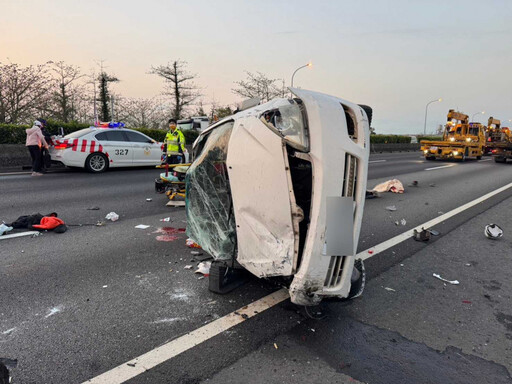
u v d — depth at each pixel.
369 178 12.17
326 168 2.41
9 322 2.74
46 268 3.81
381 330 2.76
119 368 2.23
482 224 6.08
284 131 2.54
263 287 3.41
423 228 5.51
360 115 2.69
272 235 2.63
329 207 2.45
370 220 6.25
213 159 3.36
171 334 2.62
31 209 6.48
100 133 12.03
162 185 8.23
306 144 2.44
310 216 2.48
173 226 5.55
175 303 3.09
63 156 11.21
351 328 2.77
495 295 3.42
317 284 2.50
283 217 2.54
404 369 2.29
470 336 2.71
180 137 9.96
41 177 10.64
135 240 4.82
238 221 2.86
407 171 14.66
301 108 2.53
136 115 33.56
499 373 2.28
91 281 3.50
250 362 2.32
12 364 2.23
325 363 2.33
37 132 11.02
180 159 10.15
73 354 2.36
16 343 2.47
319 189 2.42
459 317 2.99
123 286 3.40
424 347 2.54
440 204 7.77
